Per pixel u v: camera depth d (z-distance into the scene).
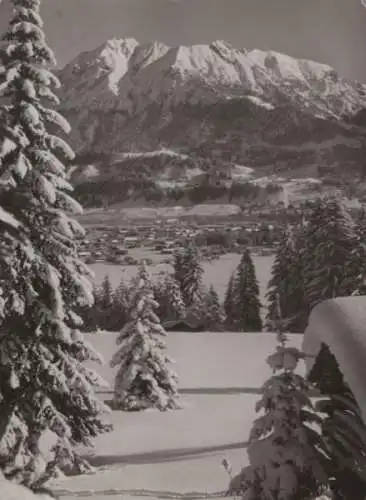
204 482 18.30
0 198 17.75
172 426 29.12
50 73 18.31
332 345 9.18
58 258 18.34
